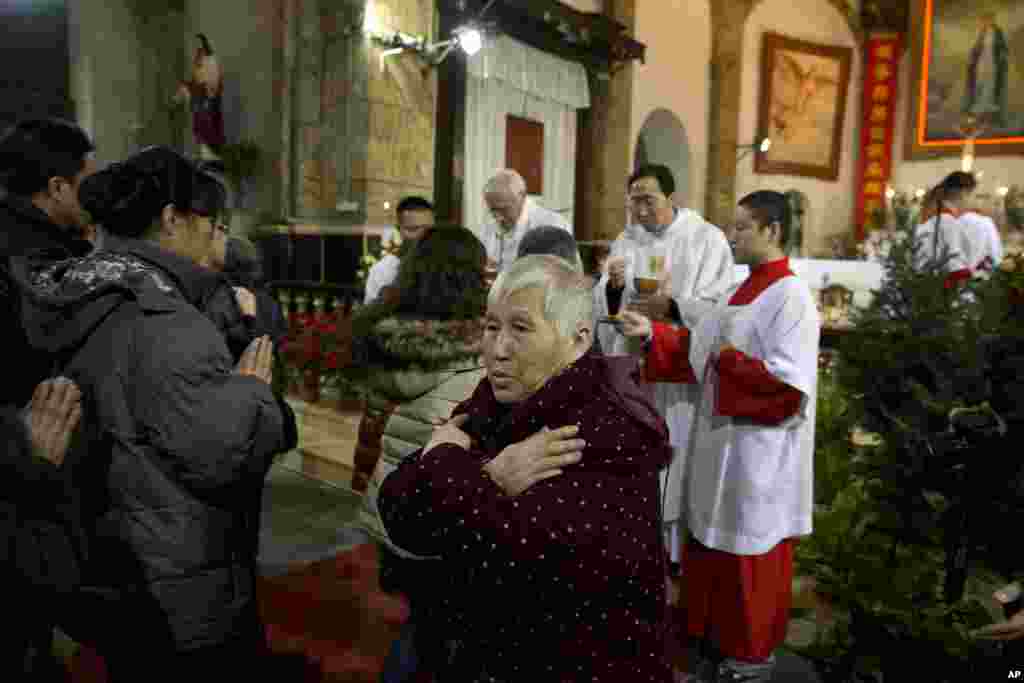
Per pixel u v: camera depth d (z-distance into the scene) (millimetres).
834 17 16672
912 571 2961
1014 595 1653
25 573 1323
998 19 15773
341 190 7949
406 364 1824
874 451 3646
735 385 2490
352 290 6953
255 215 8641
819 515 3539
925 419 3131
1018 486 2199
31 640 1515
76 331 1521
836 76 16594
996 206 14289
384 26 7742
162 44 9773
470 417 1336
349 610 3016
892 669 2506
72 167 1814
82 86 9312
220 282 1746
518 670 1138
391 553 1711
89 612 1521
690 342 2768
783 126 15992
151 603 1500
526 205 4090
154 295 1540
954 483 2410
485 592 1138
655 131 13961
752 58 15398
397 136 7969
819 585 3299
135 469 1499
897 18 16766
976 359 2928
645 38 12672
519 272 1262
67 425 1347
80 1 9242
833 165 16922
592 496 1111
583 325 1269
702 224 3500
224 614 1574
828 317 6133
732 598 2533
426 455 1200
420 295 1846
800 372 2449
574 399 1179
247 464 1551
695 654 2734
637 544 1110
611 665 1124
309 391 5805
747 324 2562
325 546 3654
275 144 8406
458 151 8680
